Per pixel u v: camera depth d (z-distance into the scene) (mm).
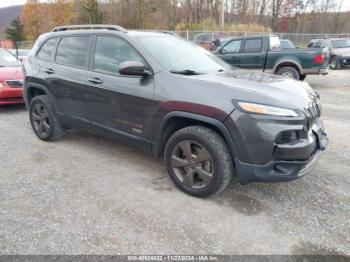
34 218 2895
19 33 47625
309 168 2953
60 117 4586
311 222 2881
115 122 3805
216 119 2920
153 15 32500
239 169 2928
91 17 29500
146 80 3414
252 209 3072
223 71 3797
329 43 16844
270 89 2990
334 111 7078
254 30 26922
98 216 2926
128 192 3365
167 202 3166
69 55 4375
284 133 2756
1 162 4129
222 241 2615
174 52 3830
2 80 6547
